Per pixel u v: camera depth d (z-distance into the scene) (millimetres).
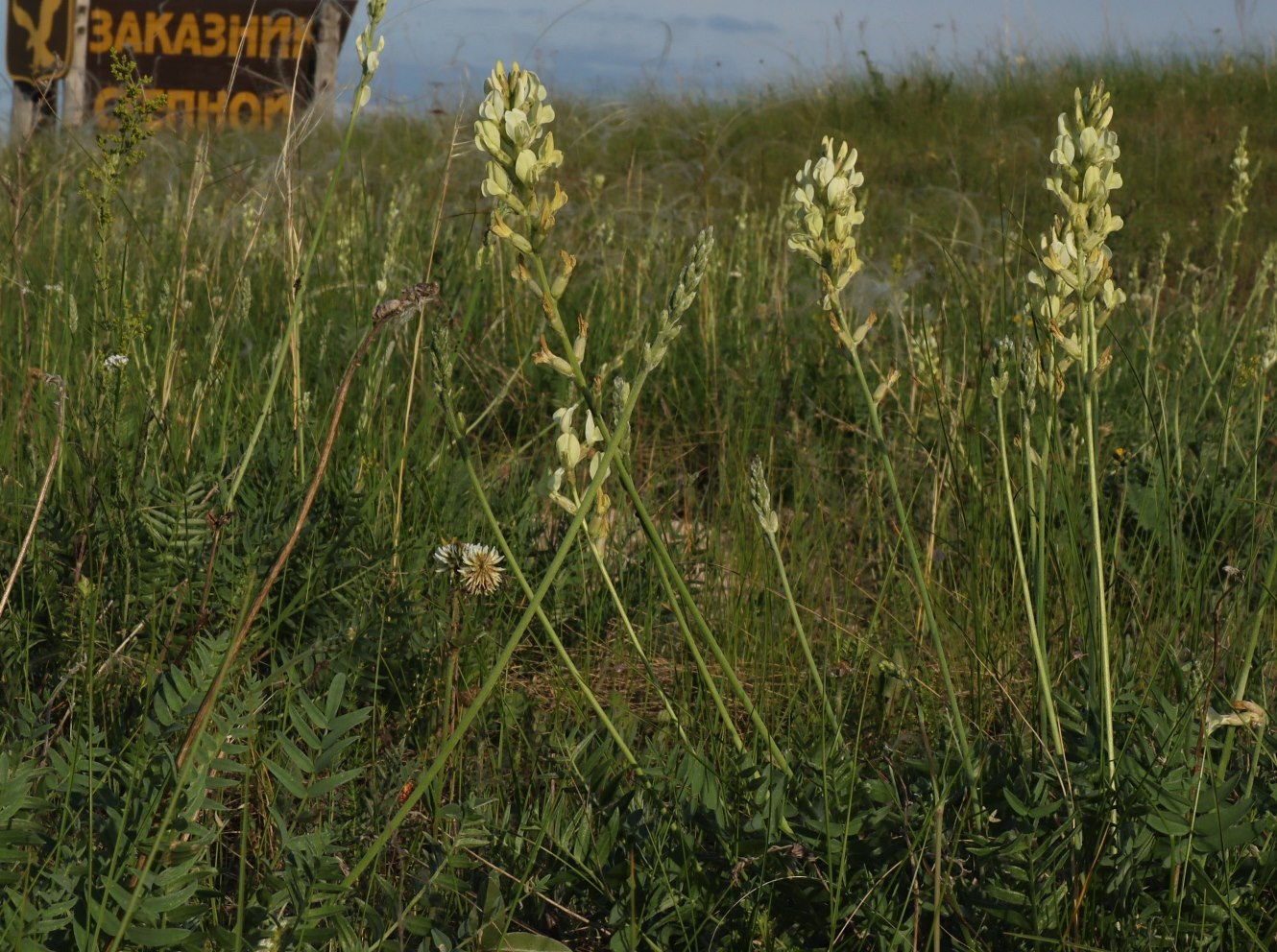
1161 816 1521
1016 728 1962
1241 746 1855
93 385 2850
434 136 7629
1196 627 2209
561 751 1848
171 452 2754
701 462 4074
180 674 1585
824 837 1581
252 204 4746
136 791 1446
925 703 2195
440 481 2951
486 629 2566
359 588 2447
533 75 1335
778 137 10906
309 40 12625
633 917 1492
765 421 3996
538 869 1684
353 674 2111
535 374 4277
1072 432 2941
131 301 3428
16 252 3338
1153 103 11305
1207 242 7531
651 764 1765
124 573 2301
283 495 2611
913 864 1534
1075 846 1552
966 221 7582
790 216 5477
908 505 3223
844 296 5066
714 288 5109
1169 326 4949
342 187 7234
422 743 2068
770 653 2549
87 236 4371
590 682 2514
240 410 3264
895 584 2844
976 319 4355
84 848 1436
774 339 4590
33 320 3641
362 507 2674
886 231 7867
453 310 3562
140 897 1354
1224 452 2996
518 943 1500
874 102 11734
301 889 1407
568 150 9070
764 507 1661
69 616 2221
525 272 1375
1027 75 12648
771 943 1526
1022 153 9812
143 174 6297
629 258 5598
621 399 1409
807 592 2896
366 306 4336
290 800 1697
